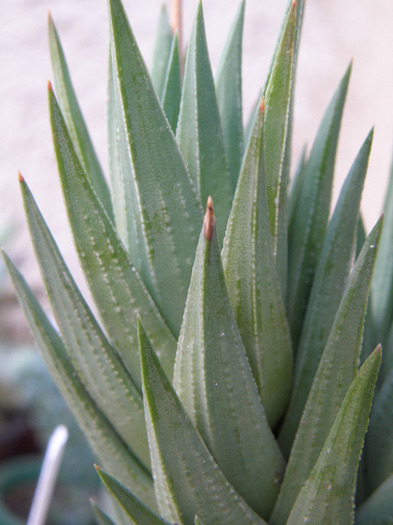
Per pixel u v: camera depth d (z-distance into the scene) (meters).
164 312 0.11
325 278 0.12
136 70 0.10
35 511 0.14
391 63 0.41
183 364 0.10
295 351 0.12
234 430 0.11
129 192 0.11
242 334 0.11
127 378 0.11
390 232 0.13
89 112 0.44
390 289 0.13
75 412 0.12
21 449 0.35
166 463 0.10
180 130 0.11
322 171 0.12
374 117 0.39
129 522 0.12
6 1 0.47
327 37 0.46
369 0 0.46
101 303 0.11
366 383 0.10
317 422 0.11
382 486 0.11
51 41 0.12
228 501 0.11
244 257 0.10
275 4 0.47
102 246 0.11
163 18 0.13
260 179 0.10
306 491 0.11
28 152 0.44
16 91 0.45
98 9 0.46
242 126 0.12
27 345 0.36
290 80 0.10
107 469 0.12
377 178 0.37
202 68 0.11
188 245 0.11
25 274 0.40
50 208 0.43
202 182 0.11
